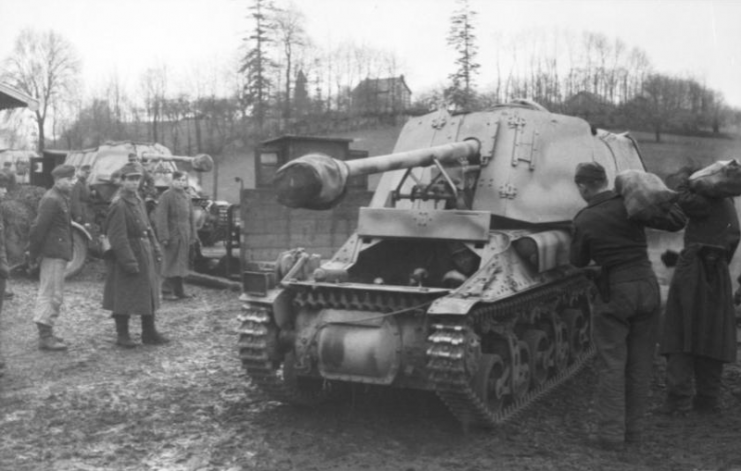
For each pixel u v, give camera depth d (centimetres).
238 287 1347
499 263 640
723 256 661
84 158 1742
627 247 580
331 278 646
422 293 593
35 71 2542
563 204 757
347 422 638
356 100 3269
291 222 1316
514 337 653
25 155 2598
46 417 646
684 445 587
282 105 2983
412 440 593
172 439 593
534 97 2591
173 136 3488
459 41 2725
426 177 778
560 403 698
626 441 588
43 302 876
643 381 586
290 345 641
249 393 721
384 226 701
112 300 895
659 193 568
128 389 734
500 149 763
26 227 1443
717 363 668
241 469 530
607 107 2098
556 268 711
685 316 657
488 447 576
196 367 820
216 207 1659
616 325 580
